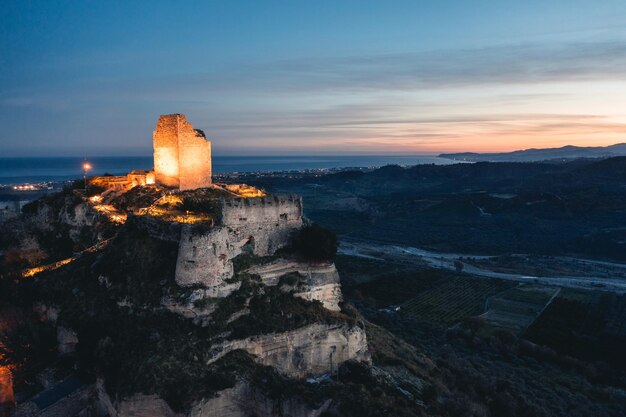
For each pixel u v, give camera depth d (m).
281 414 50.59
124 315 55.47
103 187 90.81
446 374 78.75
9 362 58.03
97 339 54.66
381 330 91.94
